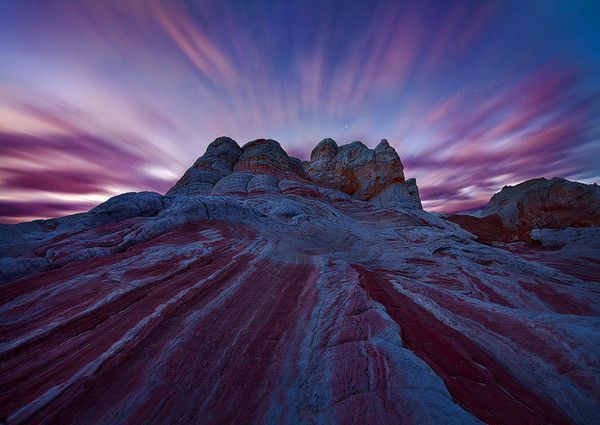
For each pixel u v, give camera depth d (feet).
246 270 35.24
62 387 14.73
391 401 13.39
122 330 20.01
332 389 14.88
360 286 30.96
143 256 34.91
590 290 43.80
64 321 20.89
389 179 187.11
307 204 101.91
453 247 69.05
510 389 15.93
